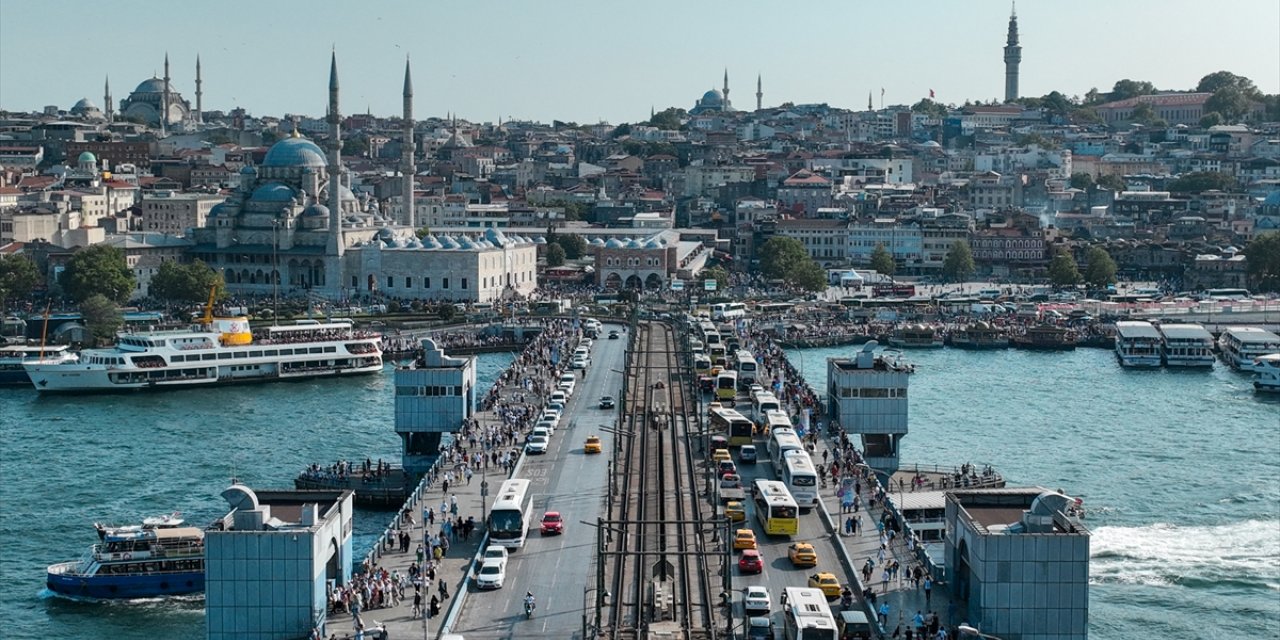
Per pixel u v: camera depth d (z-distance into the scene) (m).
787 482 198.00
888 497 196.50
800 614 139.88
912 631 147.25
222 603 148.62
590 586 161.25
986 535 146.38
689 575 164.62
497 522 174.75
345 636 146.38
